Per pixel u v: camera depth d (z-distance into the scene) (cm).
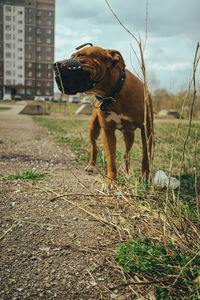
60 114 2189
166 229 228
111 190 326
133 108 311
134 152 619
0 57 7312
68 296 167
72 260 201
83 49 283
